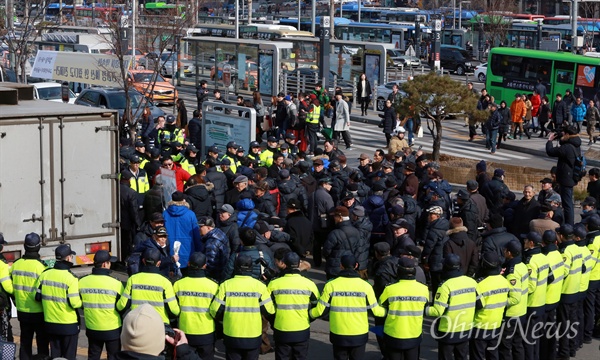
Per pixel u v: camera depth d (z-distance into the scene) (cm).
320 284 1758
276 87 4738
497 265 1213
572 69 4538
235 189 1844
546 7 10362
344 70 4953
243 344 1150
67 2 7975
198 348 1167
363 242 1560
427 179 2011
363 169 2145
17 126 1466
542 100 3944
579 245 1395
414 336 1174
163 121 2695
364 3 11338
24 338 1257
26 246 1243
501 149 3734
